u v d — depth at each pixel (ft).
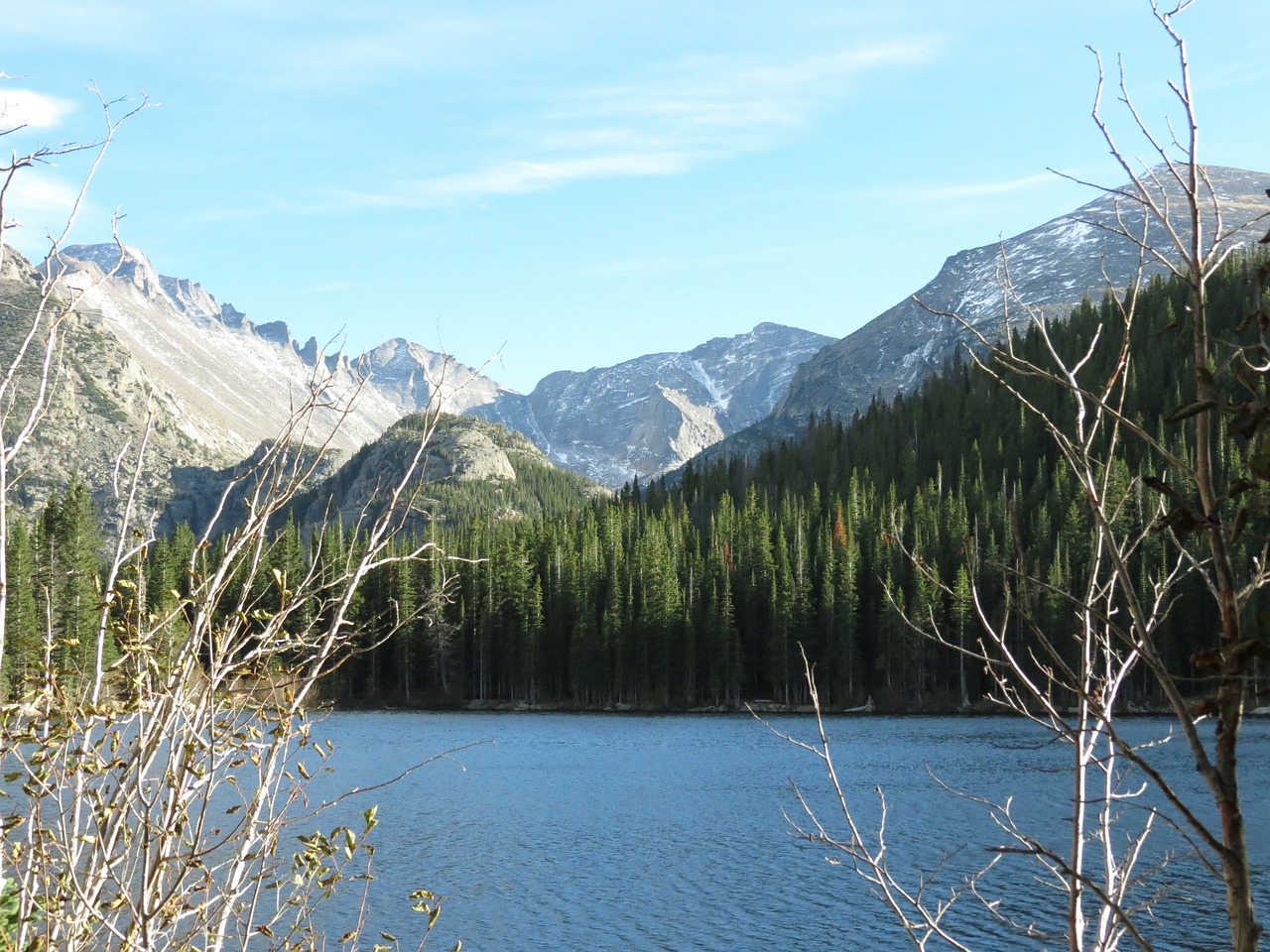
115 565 21.88
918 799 169.68
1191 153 13.42
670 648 370.32
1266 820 130.11
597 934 101.24
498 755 234.79
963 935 97.35
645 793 182.91
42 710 21.59
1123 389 15.21
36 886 21.71
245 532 21.77
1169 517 11.00
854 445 544.62
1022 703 18.63
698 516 502.38
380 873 123.85
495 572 379.14
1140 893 104.78
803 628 360.07
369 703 356.59
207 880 23.53
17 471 21.62
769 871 126.52
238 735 22.66
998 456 476.13
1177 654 258.37
